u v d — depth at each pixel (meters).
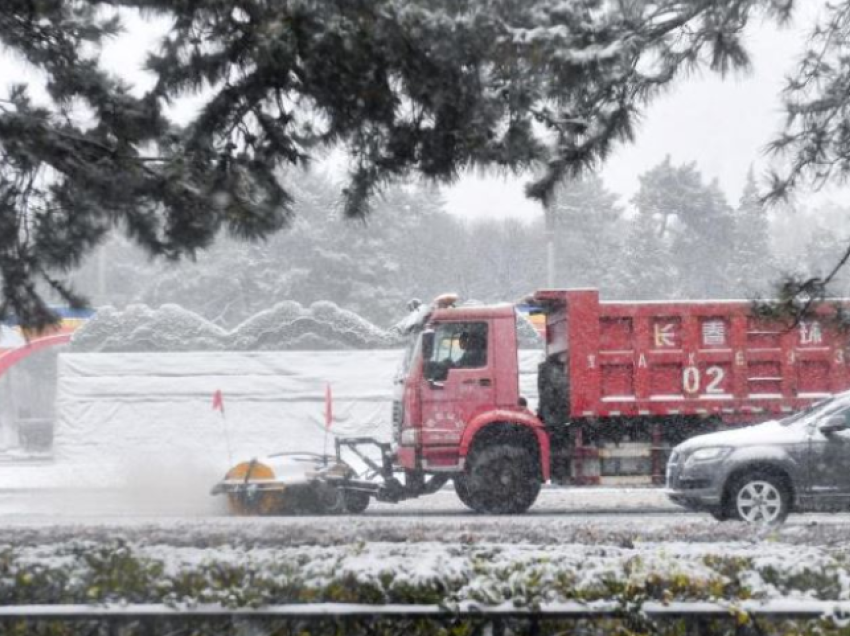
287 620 7.59
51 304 14.28
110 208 12.44
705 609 7.54
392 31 10.55
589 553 9.29
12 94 12.92
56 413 39.03
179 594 7.87
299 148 12.04
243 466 24.70
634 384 24.70
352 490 24.70
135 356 38.94
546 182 11.78
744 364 24.72
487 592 7.62
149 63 11.89
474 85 10.91
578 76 10.86
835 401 21.06
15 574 8.11
